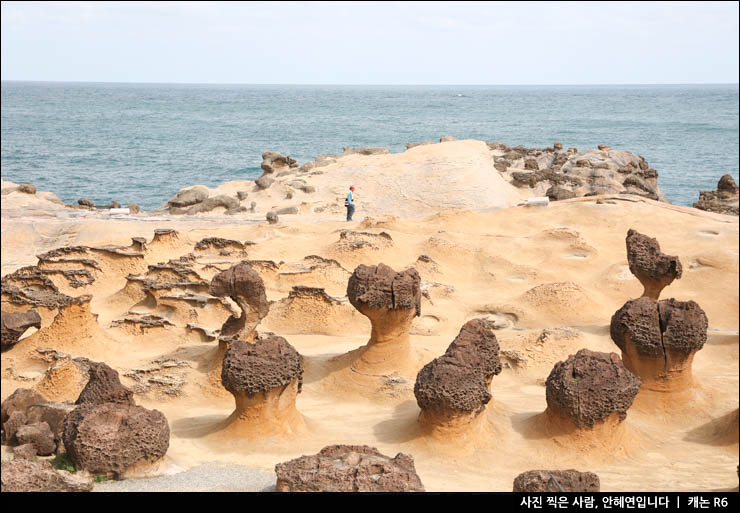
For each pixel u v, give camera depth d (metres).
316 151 102.06
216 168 85.94
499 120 162.88
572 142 115.50
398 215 45.84
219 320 21.52
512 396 18.11
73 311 19.31
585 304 24.55
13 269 29.83
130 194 69.50
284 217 43.53
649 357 17.27
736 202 42.31
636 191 53.31
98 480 11.59
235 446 13.81
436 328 23.12
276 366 14.07
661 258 22.11
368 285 17.61
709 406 17.41
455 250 29.16
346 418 16.12
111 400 13.85
